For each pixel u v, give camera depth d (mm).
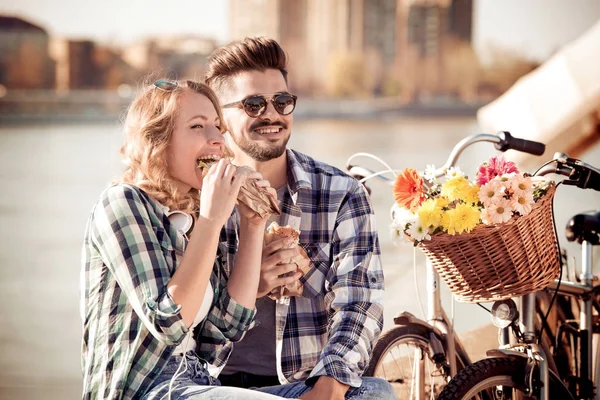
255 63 2863
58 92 87188
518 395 2885
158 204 2324
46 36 87688
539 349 2811
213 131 2400
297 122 77688
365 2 91625
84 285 2271
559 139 4660
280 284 2596
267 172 2873
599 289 3363
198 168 2379
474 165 19203
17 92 86062
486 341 4668
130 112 2418
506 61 90375
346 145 39219
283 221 2828
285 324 2740
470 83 90562
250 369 2811
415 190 2709
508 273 2654
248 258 2445
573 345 3365
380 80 92438
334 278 2766
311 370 2762
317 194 2836
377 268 2764
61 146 44781
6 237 14516
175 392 2186
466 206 2596
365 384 2506
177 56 91562
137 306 2141
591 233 3336
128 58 89625
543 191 2672
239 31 93000
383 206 13164
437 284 3182
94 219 2256
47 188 23359
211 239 2164
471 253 2654
